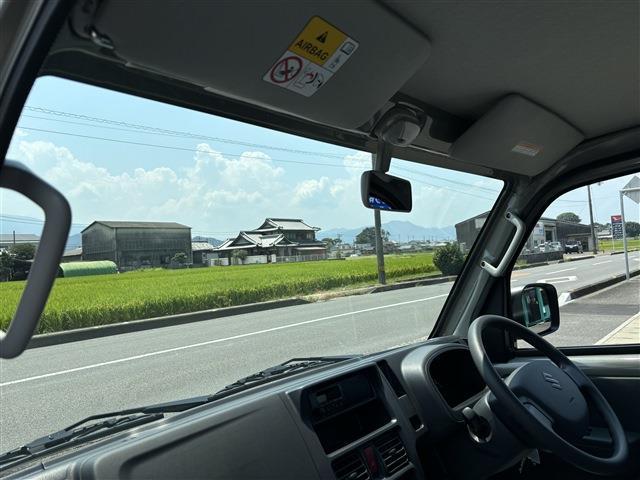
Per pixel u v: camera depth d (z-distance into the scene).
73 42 1.10
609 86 1.93
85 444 1.37
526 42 1.58
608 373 2.30
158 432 1.37
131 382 1.99
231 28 1.16
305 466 1.50
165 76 1.33
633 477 2.02
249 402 1.54
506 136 2.19
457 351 2.22
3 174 0.75
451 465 1.86
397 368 1.97
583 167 2.54
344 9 1.22
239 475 1.39
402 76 1.55
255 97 1.47
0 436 1.61
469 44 1.57
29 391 1.72
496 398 1.53
